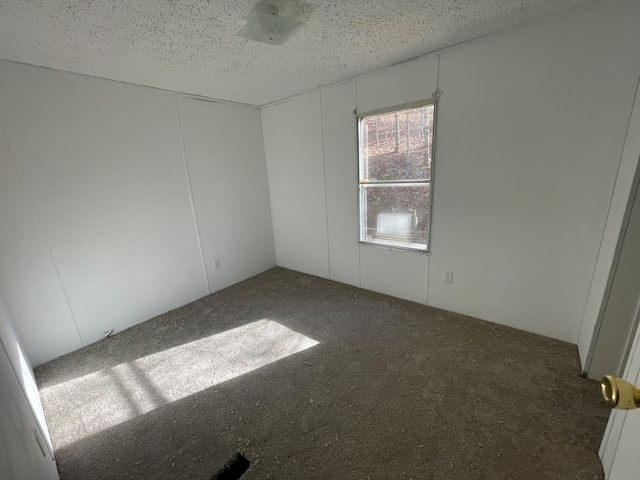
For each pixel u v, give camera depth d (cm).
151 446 149
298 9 160
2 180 198
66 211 228
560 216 200
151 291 287
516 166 210
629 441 98
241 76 255
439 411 160
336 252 344
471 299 254
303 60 229
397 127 262
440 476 127
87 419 168
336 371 197
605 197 182
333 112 297
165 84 265
